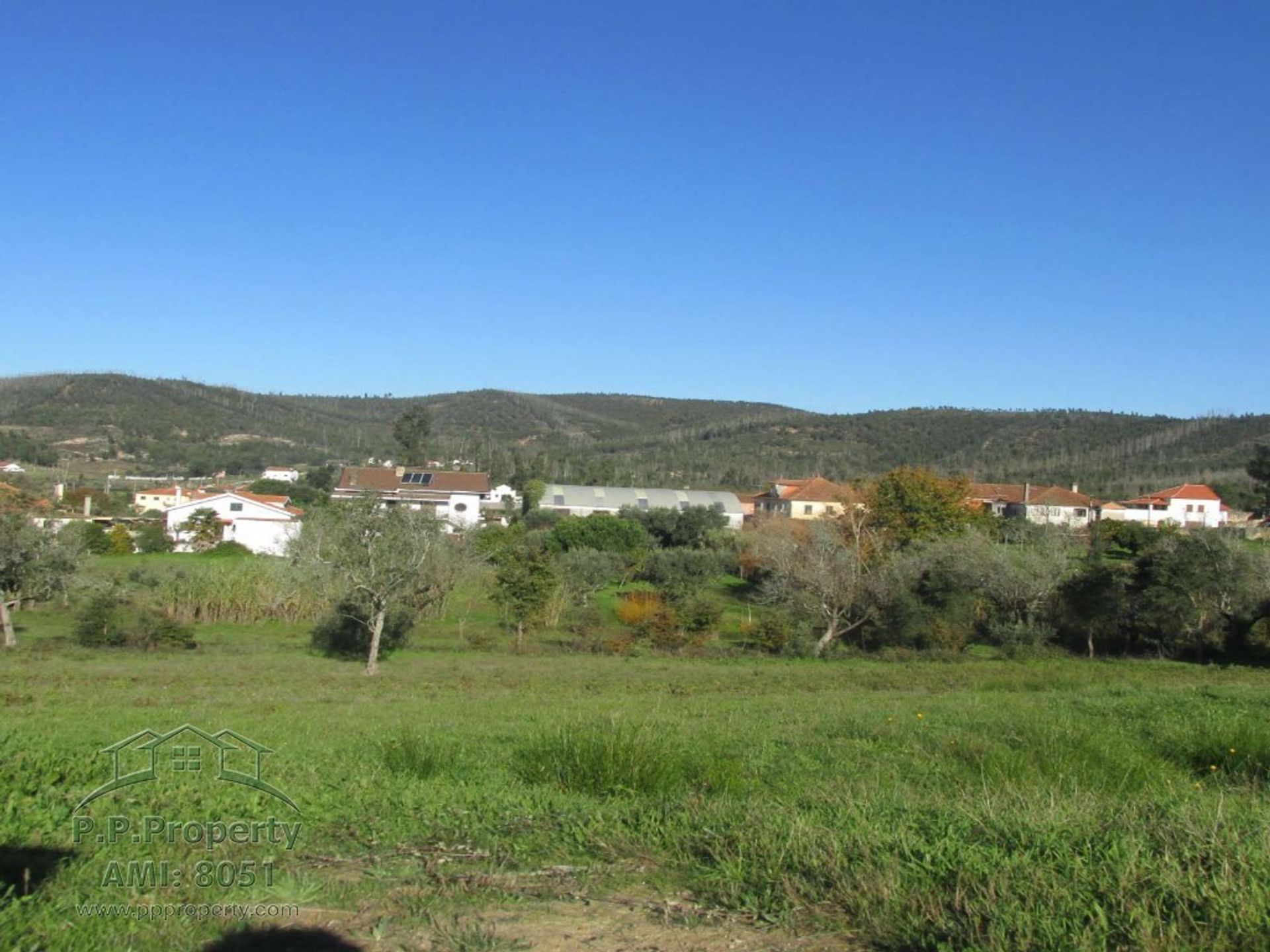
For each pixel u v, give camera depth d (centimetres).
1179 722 1257
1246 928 396
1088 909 419
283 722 1317
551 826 586
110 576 3023
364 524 2352
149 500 6862
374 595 2347
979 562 3102
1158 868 459
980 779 831
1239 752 962
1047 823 545
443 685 2011
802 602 2956
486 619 3225
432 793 665
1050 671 2430
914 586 3038
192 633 2628
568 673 2284
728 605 3728
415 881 487
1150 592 2909
